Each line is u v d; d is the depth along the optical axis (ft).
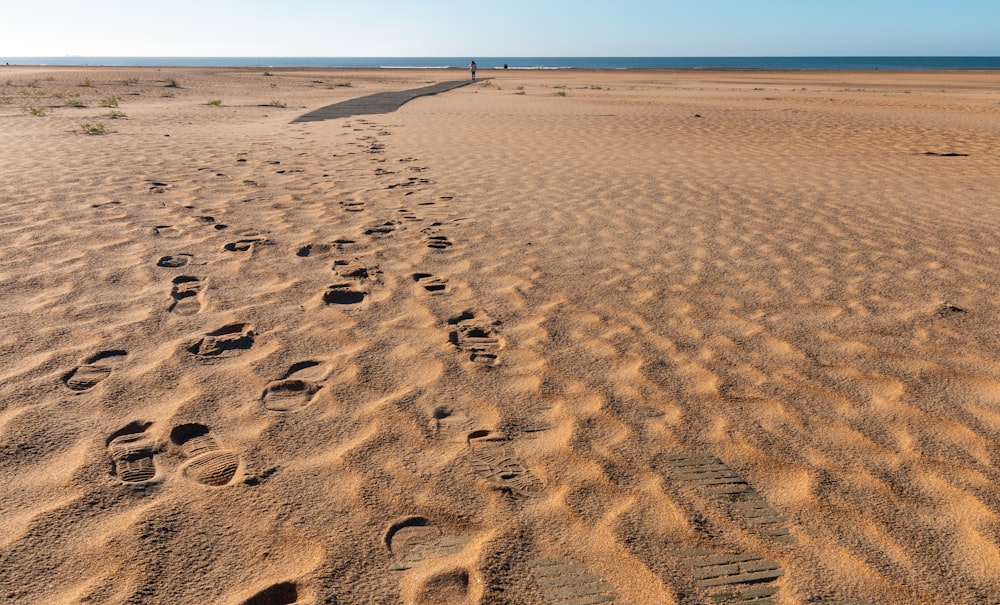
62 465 6.40
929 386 8.48
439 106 52.42
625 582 5.22
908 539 5.76
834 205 18.80
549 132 34.71
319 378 8.37
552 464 6.72
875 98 65.41
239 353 8.96
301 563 5.30
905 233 15.97
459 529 5.77
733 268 13.16
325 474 6.44
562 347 9.47
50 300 10.44
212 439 6.97
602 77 134.82
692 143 31.12
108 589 4.95
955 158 27.55
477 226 15.98
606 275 12.62
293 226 15.52
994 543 5.72
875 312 10.98
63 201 16.88
